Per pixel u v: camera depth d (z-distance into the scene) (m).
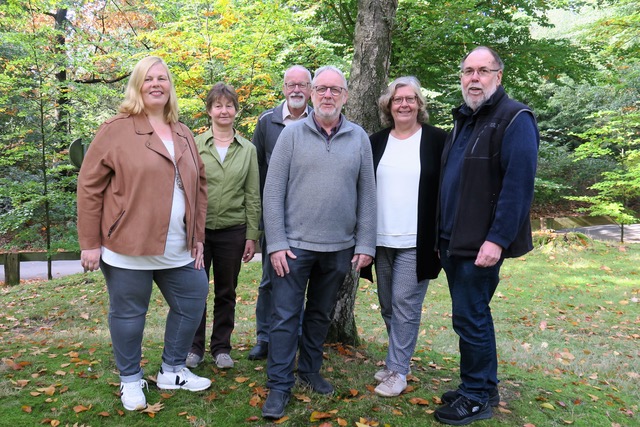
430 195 2.74
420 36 7.79
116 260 2.31
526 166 2.32
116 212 2.27
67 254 8.99
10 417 2.36
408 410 2.62
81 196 2.27
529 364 4.02
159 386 2.69
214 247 3.09
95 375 2.83
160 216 2.31
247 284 7.19
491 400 2.75
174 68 7.50
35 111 8.89
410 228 2.75
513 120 2.37
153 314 5.77
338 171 2.50
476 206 2.42
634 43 10.44
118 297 2.37
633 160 11.86
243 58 7.52
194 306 2.58
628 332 5.44
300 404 2.59
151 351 3.32
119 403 2.52
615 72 10.55
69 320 5.85
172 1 8.08
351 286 3.60
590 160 17.88
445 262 2.59
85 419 2.38
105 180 2.30
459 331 2.56
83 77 12.11
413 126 2.84
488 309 2.62
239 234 3.10
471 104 2.51
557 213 17.94
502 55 8.38
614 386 3.55
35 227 9.73
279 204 2.54
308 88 3.15
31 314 6.03
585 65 8.93
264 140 3.30
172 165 2.36
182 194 2.42
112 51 9.80
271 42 7.68
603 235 12.84
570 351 4.66
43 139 8.91
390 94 2.79
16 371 2.91
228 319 3.12
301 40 8.01
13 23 8.39
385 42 3.49
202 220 2.60
